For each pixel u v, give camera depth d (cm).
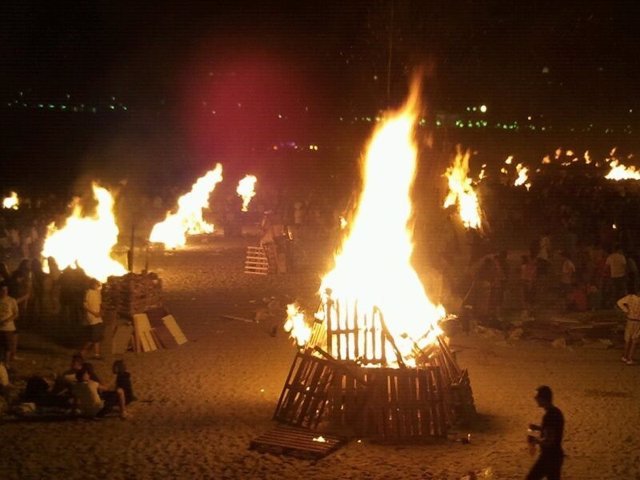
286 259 2639
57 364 1488
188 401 1262
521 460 993
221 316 1938
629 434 1101
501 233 3312
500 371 1466
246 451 1027
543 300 2150
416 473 949
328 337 1162
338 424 1109
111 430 1112
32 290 1819
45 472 947
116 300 1628
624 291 2022
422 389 1088
